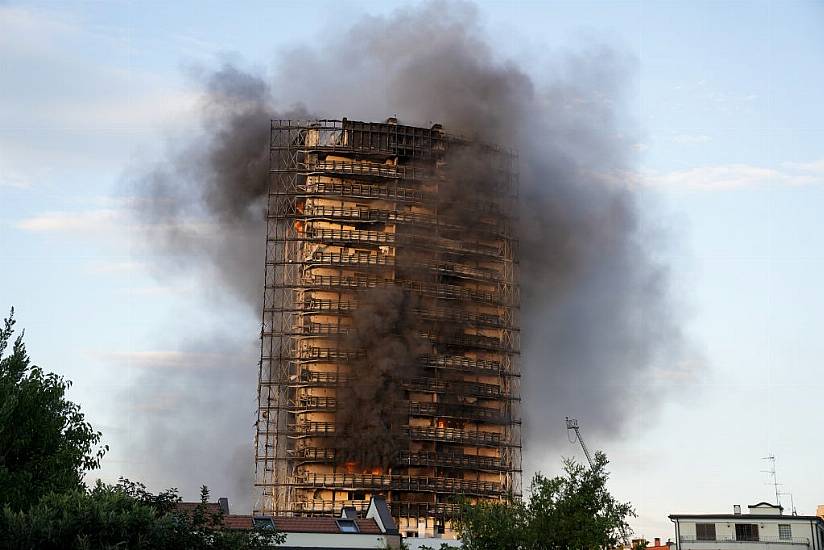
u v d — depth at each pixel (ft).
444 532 518.37
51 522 216.13
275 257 564.71
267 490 529.86
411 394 545.85
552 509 269.85
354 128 576.20
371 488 517.96
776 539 420.77
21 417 242.37
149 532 224.33
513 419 563.48
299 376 536.83
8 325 259.19
